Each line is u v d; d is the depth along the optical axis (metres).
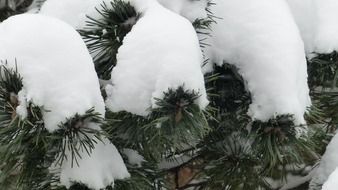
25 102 1.04
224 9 1.30
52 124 1.05
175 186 1.50
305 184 1.63
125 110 1.11
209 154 1.43
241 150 1.40
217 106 1.34
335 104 1.44
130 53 1.12
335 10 1.35
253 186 1.40
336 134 1.42
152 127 1.14
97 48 1.24
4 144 1.10
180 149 1.28
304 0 1.37
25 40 1.07
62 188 1.16
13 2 1.81
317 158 1.53
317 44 1.33
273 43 1.25
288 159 1.44
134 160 1.27
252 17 1.28
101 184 1.14
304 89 1.27
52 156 1.16
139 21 1.14
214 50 1.29
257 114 1.24
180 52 1.10
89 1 1.25
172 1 1.25
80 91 1.05
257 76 1.25
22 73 1.05
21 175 1.18
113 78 1.12
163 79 1.08
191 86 1.09
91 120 1.08
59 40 1.08
